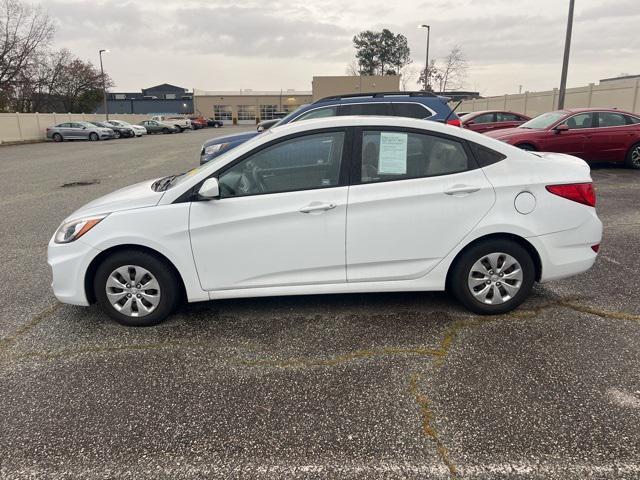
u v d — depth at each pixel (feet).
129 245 10.98
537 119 35.94
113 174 41.98
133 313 11.45
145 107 257.14
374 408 8.27
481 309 11.54
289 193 10.76
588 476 6.63
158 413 8.29
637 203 23.35
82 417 8.21
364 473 6.81
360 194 10.71
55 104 163.53
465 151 10.99
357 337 10.80
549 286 13.41
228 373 9.49
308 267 11.03
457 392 8.64
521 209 10.89
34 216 24.72
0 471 7.02
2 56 123.85
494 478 6.64
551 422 7.75
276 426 7.88
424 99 22.74
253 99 248.93
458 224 10.87
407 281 11.29
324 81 160.15
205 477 6.82
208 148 26.05
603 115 33.35
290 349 10.36
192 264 10.94
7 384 9.23
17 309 12.80
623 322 11.15
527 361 9.60
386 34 219.41
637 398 8.30
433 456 7.10
